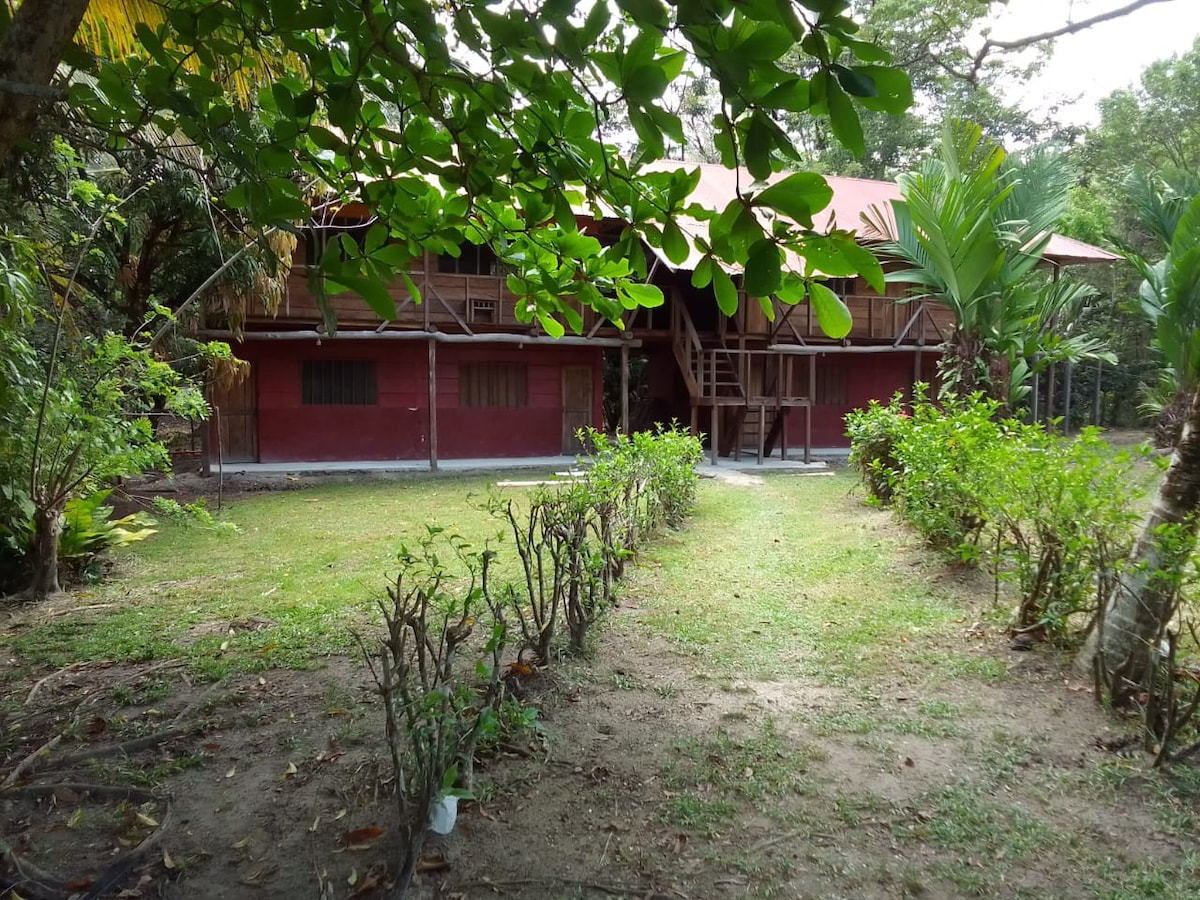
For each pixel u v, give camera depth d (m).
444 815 2.65
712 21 1.50
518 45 1.80
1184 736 3.28
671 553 7.18
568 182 2.39
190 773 3.17
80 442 5.86
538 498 5.84
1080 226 21.83
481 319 15.36
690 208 2.12
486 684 3.81
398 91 2.29
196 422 11.55
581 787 3.02
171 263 10.66
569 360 16.78
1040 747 3.33
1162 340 7.17
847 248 1.73
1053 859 2.59
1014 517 4.68
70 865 2.58
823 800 2.95
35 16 1.96
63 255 6.74
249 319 13.86
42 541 5.96
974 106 21.66
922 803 2.92
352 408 15.42
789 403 15.89
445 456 15.99
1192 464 3.54
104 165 7.78
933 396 17.94
